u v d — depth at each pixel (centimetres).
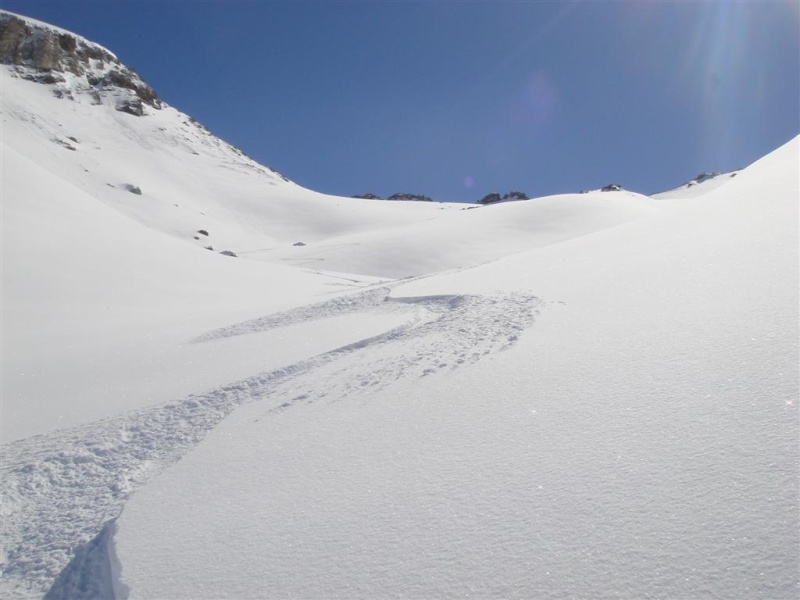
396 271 4966
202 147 10338
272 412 520
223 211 8162
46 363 956
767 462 261
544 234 5756
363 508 316
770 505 235
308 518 318
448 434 387
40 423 615
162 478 421
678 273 638
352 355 664
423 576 249
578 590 221
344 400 508
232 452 445
